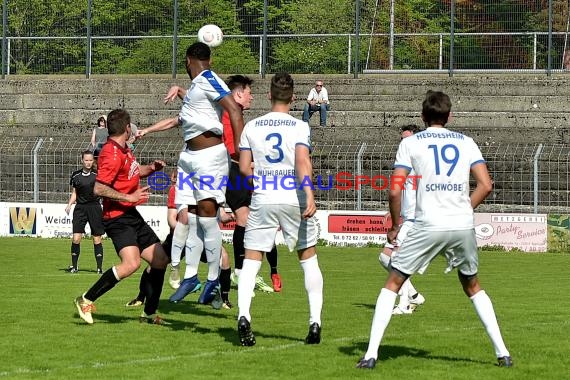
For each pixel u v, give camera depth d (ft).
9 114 288.92
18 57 302.25
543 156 221.25
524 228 196.95
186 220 94.94
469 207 69.51
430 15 284.41
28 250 186.70
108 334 83.46
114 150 86.07
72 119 285.02
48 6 301.02
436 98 70.64
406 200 95.76
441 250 69.51
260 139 77.30
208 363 70.08
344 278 142.61
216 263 93.71
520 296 118.93
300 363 70.23
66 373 66.33
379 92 281.13
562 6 275.18
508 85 274.36
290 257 181.06
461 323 92.73
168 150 234.99
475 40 279.28
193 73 87.61
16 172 235.61
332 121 274.36
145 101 283.59
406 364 70.49
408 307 100.83
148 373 66.39
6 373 66.18
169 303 105.60
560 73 275.39
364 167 221.66
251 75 288.92
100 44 298.56
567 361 72.13
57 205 217.15
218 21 290.56
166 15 295.07
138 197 86.28
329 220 206.49
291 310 101.60
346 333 85.25
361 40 287.69
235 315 96.43
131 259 86.89
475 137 252.62
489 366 70.03
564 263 169.99
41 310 99.66
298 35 288.10
